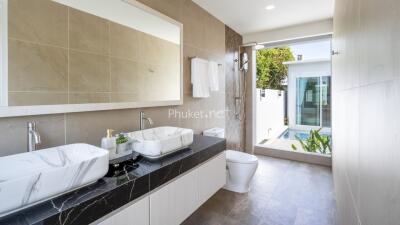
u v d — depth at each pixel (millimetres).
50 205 887
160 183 1314
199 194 1710
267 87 4766
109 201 1022
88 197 955
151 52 1991
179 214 1488
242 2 2619
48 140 1350
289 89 4523
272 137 4715
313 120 4184
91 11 1528
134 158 1457
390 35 476
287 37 3568
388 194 472
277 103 4703
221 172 2049
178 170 1459
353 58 1046
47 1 1310
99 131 1621
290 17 3119
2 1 1142
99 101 1592
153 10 1976
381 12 547
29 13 1237
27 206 850
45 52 1308
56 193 914
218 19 3139
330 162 3490
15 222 785
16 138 1223
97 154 1168
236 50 3773
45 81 1310
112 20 1663
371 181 625
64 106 1385
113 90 1685
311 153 3686
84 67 1500
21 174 1058
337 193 1950
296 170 3314
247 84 4168
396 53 434
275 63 4637
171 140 1516
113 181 1119
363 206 730
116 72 1704
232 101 3676
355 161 937
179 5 2342
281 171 3277
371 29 656
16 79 1196
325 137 3754
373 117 627
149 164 1370
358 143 870
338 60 1979
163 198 1343
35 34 1264
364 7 762
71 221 882
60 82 1377
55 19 1347
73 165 960
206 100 2879
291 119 4480
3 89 1152
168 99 2186
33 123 1221
